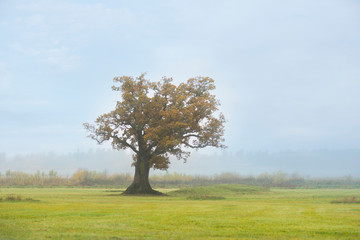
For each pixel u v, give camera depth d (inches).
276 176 3966.5
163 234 454.0
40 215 637.3
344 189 2677.2
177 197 1556.3
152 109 1863.9
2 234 447.5
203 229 493.4
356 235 459.2
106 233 460.1
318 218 622.2
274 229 496.4
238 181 3750.0
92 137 1851.6
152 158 1883.6
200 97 1883.6
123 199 1285.7
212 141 1899.6
